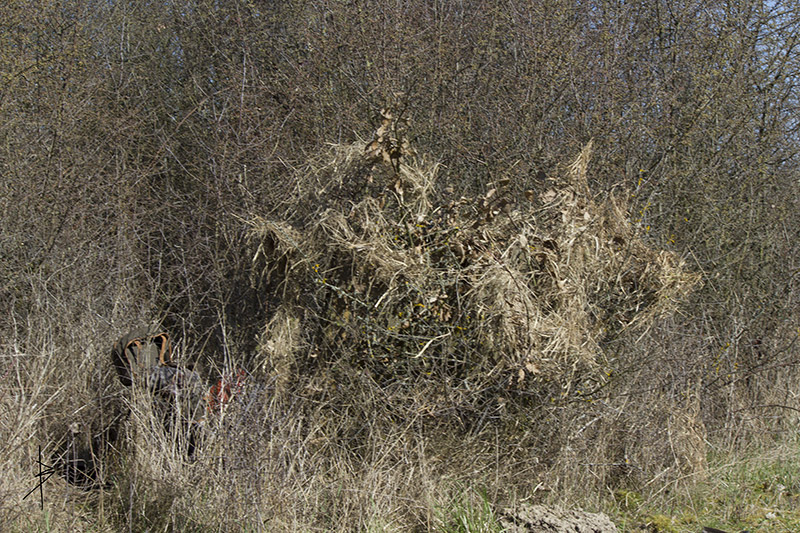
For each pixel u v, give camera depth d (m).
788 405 6.19
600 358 4.98
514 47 8.29
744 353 6.59
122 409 4.79
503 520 4.09
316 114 7.77
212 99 8.60
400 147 4.89
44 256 6.66
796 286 7.42
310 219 5.13
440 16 8.36
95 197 7.66
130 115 8.35
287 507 4.00
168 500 4.13
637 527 4.44
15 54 7.66
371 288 4.68
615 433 4.97
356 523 4.02
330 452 4.59
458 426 4.68
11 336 5.80
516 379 4.55
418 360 4.61
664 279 5.20
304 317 4.91
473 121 7.93
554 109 7.88
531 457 4.57
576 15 8.36
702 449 5.26
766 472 5.31
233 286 6.55
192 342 6.47
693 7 8.55
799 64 8.53
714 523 4.55
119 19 10.06
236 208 7.08
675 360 5.52
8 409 4.59
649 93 8.22
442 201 5.33
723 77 8.16
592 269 5.01
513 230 4.94
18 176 7.18
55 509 4.23
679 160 8.15
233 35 9.02
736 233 7.90
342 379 4.71
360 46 7.89
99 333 5.57
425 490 4.21
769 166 8.50
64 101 7.65
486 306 4.53
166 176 8.50
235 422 4.23
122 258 6.89
